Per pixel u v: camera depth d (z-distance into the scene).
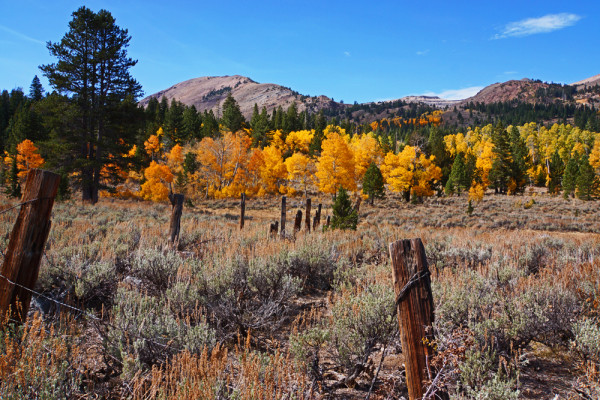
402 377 3.10
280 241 8.04
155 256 5.36
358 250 8.67
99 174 31.08
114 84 31.09
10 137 68.62
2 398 2.04
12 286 2.91
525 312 3.88
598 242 10.82
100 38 30.30
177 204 7.55
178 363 2.61
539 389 3.01
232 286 4.70
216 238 8.69
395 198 53.66
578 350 3.35
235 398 2.32
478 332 3.36
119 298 4.07
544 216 39.22
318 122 116.88
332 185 42.41
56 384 2.37
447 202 50.22
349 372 3.18
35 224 2.99
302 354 3.11
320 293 5.93
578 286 4.63
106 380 2.90
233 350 3.67
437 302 4.08
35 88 105.50
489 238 12.62
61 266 4.87
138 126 32.12
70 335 3.06
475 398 2.48
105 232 9.43
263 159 53.34
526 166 76.12
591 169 52.41
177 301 4.17
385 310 3.48
